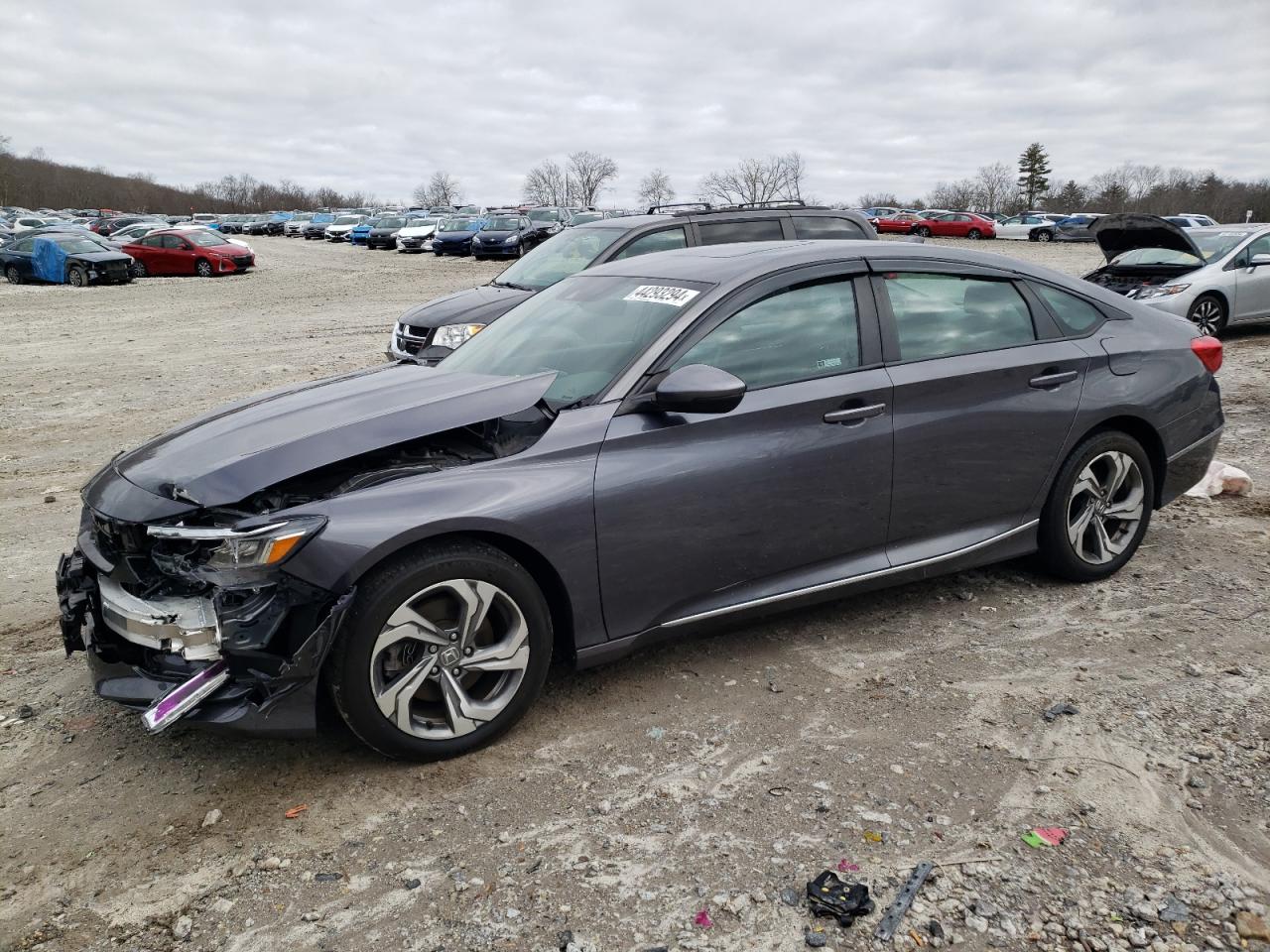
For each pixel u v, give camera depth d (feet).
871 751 10.30
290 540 9.26
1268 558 15.52
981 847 8.70
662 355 11.40
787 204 30.30
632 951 7.59
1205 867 8.38
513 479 10.36
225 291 80.94
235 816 9.54
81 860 8.96
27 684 12.49
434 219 137.39
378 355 42.32
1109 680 11.69
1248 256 37.93
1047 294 14.26
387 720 9.87
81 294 79.71
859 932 7.72
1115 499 14.79
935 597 14.37
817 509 12.05
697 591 11.57
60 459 25.50
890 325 12.75
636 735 10.78
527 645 10.55
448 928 7.91
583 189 310.24
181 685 9.44
